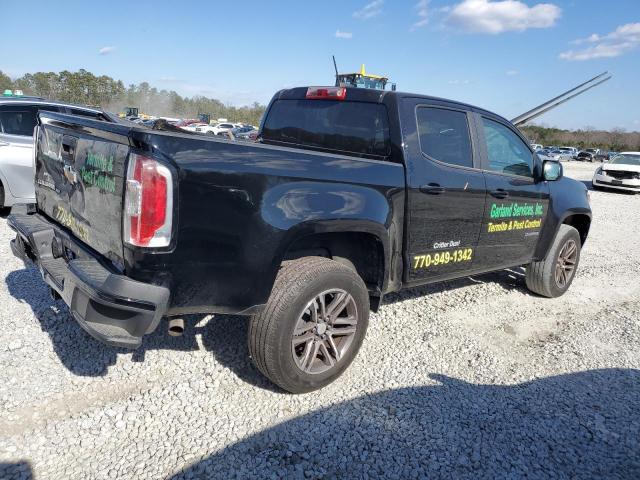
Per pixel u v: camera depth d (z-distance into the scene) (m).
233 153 2.53
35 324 3.65
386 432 2.75
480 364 3.62
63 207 3.14
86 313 2.38
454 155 3.86
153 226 2.31
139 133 2.28
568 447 2.75
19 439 2.50
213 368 3.28
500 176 4.23
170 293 2.43
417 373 3.43
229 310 2.65
